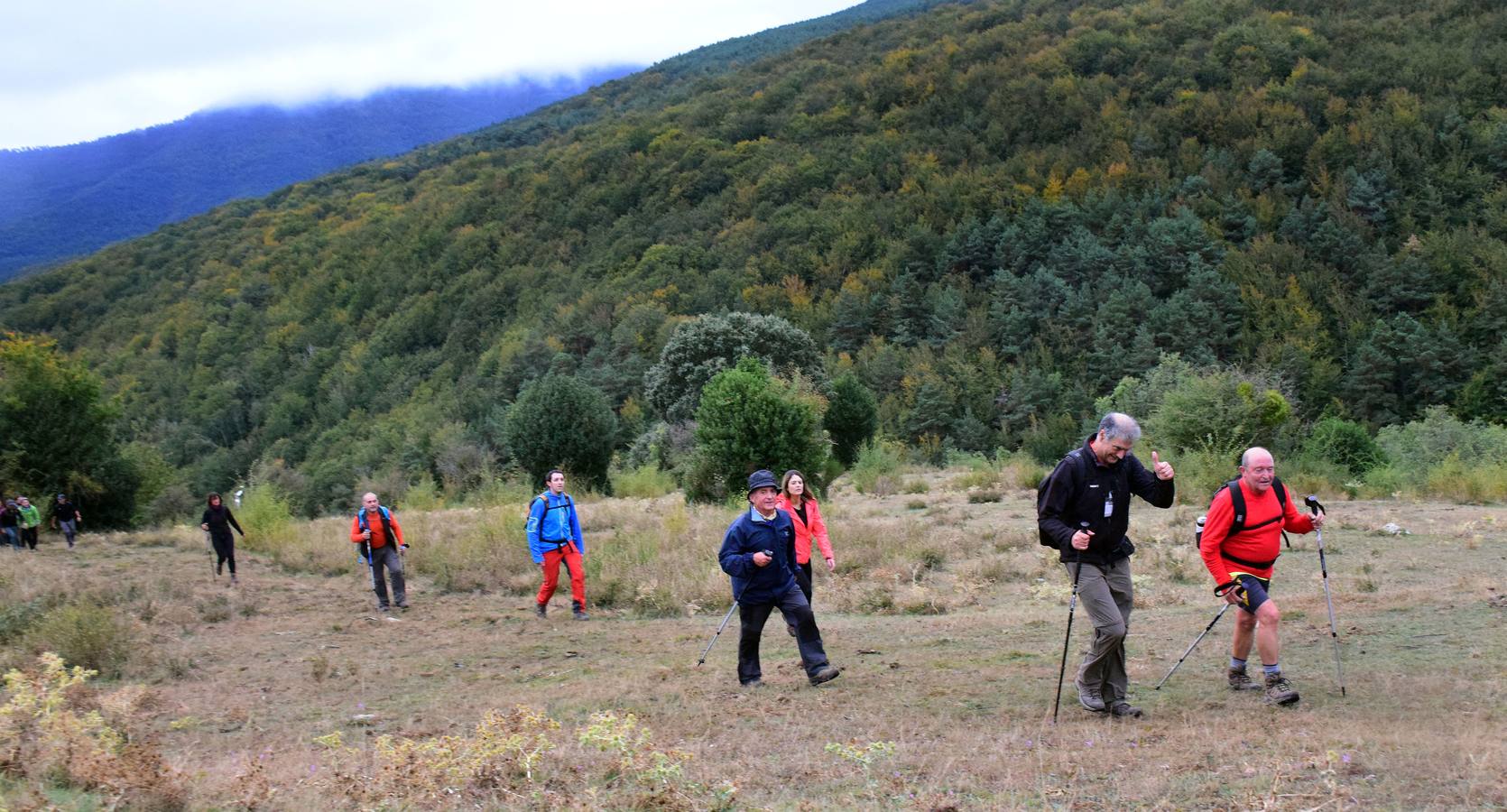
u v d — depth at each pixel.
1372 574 11.55
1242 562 6.78
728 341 45.38
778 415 23.09
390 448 73.56
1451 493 18.88
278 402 97.38
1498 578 10.38
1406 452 25.67
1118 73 120.12
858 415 31.09
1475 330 66.19
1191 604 10.74
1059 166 100.69
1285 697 6.49
